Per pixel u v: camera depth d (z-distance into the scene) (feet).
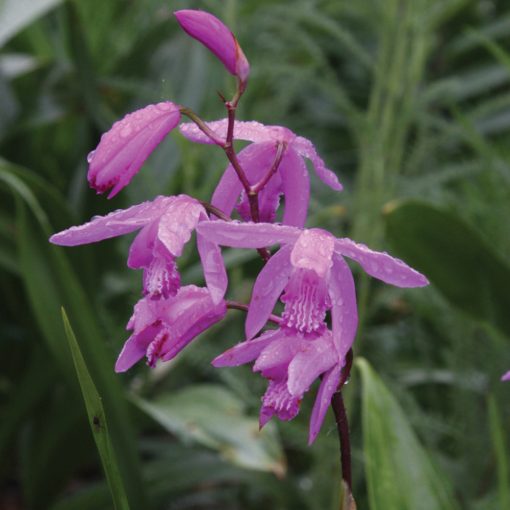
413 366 2.67
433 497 1.71
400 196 2.35
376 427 1.73
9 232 2.25
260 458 2.02
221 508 2.64
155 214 1.47
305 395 2.25
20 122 2.54
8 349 2.52
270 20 2.55
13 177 2.02
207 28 1.48
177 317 1.50
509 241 2.30
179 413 2.09
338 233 2.58
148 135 1.49
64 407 2.17
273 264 1.49
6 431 2.27
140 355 1.52
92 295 2.19
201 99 2.69
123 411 1.99
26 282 2.00
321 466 2.14
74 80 2.60
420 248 2.06
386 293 2.27
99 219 1.47
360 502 2.31
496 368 2.23
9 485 2.73
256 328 1.49
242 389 2.13
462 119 2.37
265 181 1.52
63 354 2.03
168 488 2.16
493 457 2.20
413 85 2.29
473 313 2.12
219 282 1.46
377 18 2.57
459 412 2.24
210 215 1.54
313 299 1.49
